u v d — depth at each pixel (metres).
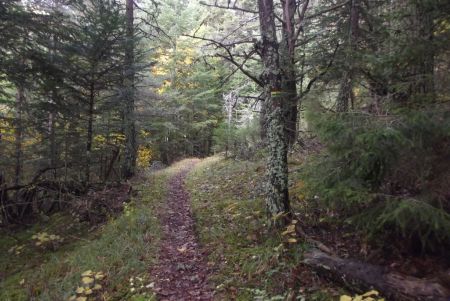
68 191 11.26
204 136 35.59
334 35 9.49
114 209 10.23
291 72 8.13
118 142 15.66
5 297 6.12
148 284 5.86
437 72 5.17
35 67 9.74
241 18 14.93
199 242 7.59
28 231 9.91
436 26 5.34
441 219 4.08
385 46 6.69
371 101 6.06
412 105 5.00
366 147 4.70
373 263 5.22
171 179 16.47
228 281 5.70
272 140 6.96
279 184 6.86
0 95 11.03
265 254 6.07
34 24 9.38
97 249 7.32
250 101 18.86
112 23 11.80
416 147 4.53
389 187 5.28
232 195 10.41
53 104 11.06
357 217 5.10
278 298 4.98
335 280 5.07
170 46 27.27
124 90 13.23
